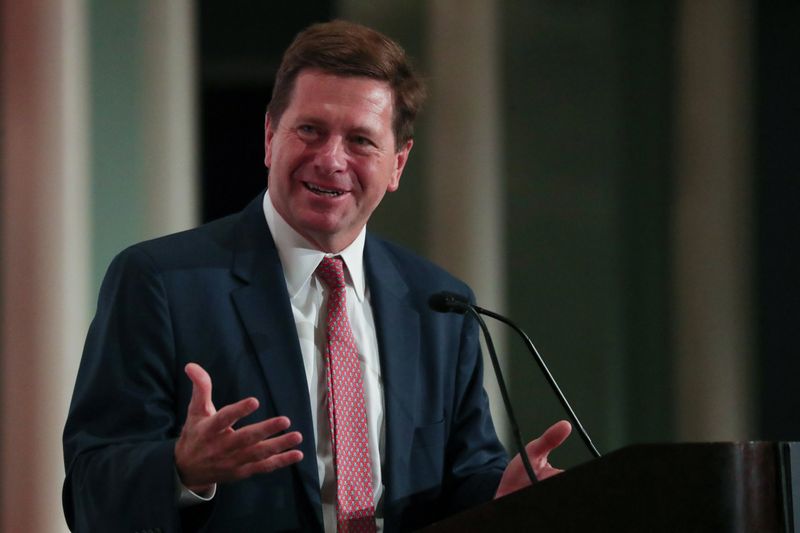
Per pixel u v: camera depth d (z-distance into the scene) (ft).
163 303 23.58
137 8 50.90
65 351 47.55
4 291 47.62
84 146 48.83
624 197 71.15
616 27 71.72
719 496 17.95
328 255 25.14
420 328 25.96
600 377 69.41
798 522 18.22
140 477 21.03
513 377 67.67
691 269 71.10
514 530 18.54
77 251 48.14
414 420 24.98
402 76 25.18
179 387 23.45
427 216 64.59
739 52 71.82
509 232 68.80
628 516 18.08
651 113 71.92
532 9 70.23
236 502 22.70
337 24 25.07
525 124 69.62
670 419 70.38
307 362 24.41
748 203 71.72
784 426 70.85
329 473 23.81
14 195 47.83
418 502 24.56
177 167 51.08
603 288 70.13
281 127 24.56
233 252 24.86
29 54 48.03
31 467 47.21
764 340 71.41
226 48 67.82
